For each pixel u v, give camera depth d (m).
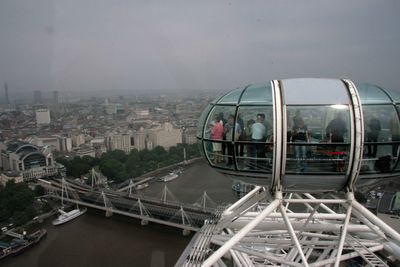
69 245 74.00
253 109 17.77
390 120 17.36
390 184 88.88
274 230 24.73
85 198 105.94
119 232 82.94
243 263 23.11
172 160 158.75
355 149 16.75
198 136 20.41
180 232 82.62
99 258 66.50
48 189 119.00
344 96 17.20
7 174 134.12
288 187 18.45
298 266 19.05
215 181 124.94
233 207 25.66
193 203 100.31
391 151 17.41
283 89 17.69
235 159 18.34
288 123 16.95
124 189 125.62
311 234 24.73
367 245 24.62
